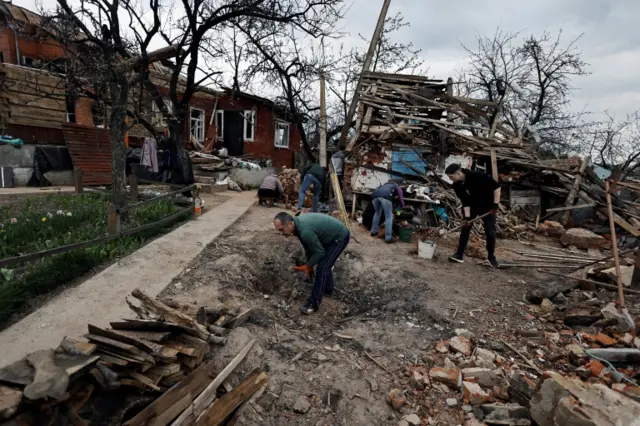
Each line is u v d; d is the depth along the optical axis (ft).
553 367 9.39
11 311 9.82
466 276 16.08
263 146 59.26
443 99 31.37
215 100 55.77
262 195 30.17
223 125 57.06
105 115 32.68
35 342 8.40
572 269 17.04
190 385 6.93
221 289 13.02
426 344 10.63
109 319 9.66
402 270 16.19
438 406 8.11
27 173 31.53
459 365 9.45
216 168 43.14
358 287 15.67
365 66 39.14
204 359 8.53
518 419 7.49
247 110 57.31
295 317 12.87
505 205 30.40
